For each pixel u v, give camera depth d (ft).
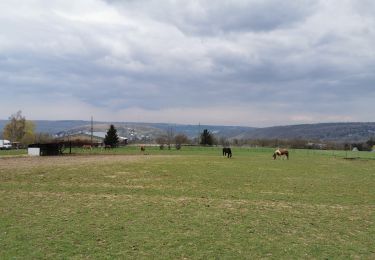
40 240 43.14
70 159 202.59
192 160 198.80
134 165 160.25
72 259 36.99
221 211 62.28
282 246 42.63
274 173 132.98
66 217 55.72
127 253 39.17
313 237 46.83
